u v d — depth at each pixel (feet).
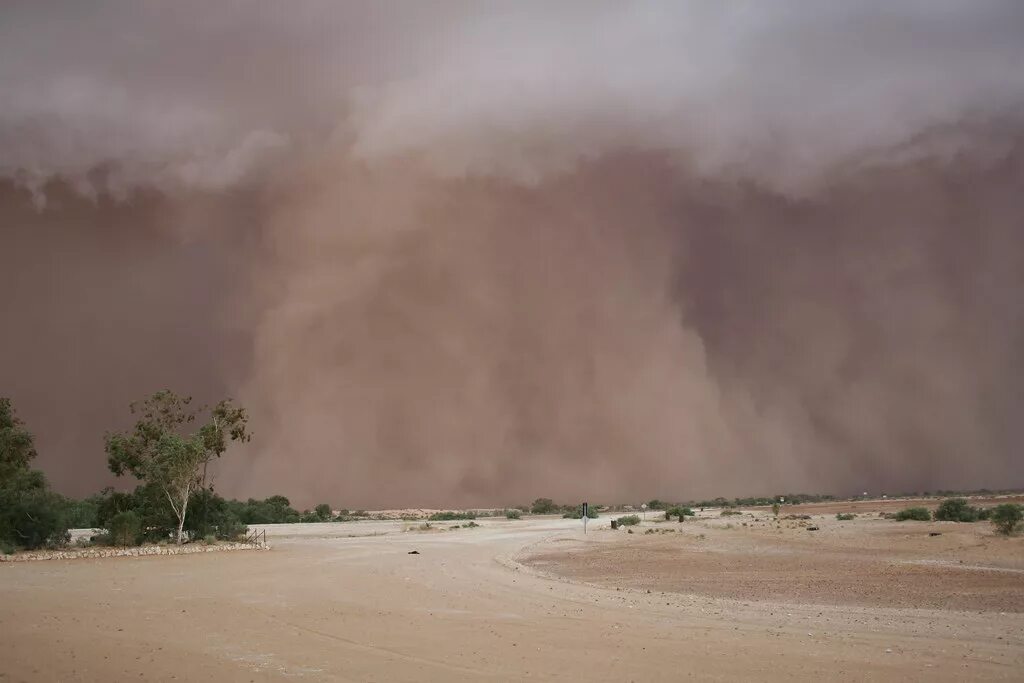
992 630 49.24
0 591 72.69
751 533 167.53
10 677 34.73
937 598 67.31
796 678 35.09
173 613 57.36
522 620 54.08
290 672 36.42
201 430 149.89
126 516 144.15
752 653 41.27
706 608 60.90
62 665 37.52
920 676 35.47
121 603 63.46
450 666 37.88
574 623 52.54
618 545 147.23
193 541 150.30
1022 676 35.47
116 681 34.35
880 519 208.85
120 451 144.77
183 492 145.38
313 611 58.95
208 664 38.19
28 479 141.90
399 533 221.46
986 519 185.88
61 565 107.96
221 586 78.28
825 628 50.26
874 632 48.57
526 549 140.56
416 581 83.56
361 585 79.25
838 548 124.47
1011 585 74.38
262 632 48.52
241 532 162.91
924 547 118.21
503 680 34.78
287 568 101.60
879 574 87.45
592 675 35.81
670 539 158.20
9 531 129.08
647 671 36.70
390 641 45.14
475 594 71.10
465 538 182.80
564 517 365.40
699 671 36.68
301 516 385.29
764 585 79.97
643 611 59.06
